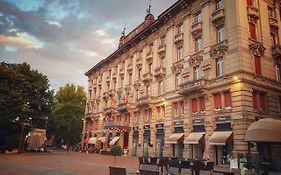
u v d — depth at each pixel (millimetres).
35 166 19844
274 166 17016
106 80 55938
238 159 18922
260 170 16641
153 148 35531
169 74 34969
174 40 34594
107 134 49375
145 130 38438
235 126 23500
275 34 29094
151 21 44562
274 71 27281
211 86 26922
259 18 27422
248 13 26469
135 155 39594
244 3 26547
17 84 43500
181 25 34719
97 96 59469
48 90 47938
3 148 39812
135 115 42312
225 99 25516
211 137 25266
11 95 40156
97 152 48781
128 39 50625
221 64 26672
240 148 22562
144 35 42156
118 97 48281
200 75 29141
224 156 24578
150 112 38344
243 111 23172
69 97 70250
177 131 31531
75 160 28031
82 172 16672
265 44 27219
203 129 27406
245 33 25469
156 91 37219
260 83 25016
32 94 45438
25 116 41750
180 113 31812
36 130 52219
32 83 45125
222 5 27734
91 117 59094
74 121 67812
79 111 69875
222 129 25047
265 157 17531
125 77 47438
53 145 86562
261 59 26188
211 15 28766
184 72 31672
